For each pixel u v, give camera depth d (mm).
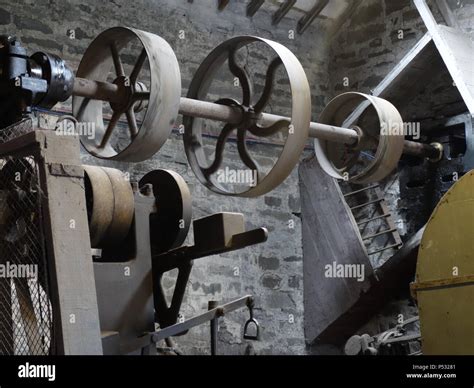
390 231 7953
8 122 4344
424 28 8078
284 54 5320
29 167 3855
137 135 4738
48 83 4465
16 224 3932
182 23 7816
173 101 4793
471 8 7672
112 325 4625
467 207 4605
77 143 3734
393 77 7707
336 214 8094
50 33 6910
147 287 4848
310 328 8156
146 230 4922
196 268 7469
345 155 8156
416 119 8023
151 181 5332
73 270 3568
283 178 5383
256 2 8273
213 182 5652
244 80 5617
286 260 8172
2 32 6656
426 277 4754
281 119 5508
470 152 7539
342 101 6633
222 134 5691
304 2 8500
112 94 5078
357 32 8641
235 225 5051
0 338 4000
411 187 7949
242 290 7762
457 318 4562
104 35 5094
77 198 3674
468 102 7133
